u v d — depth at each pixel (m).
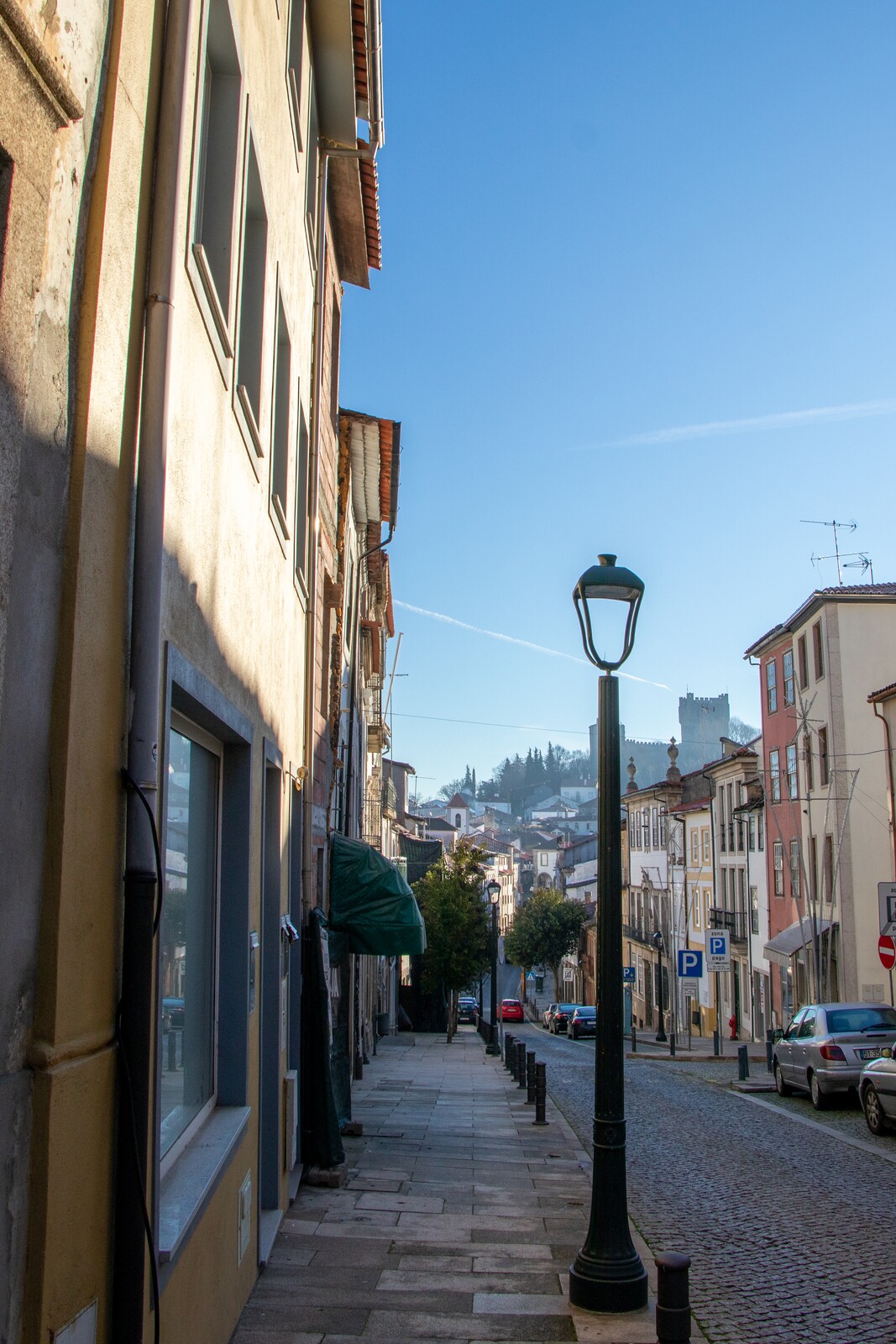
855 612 34.66
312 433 11.05
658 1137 14.70
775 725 40.41
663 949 56.47
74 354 3.31
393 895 12.81
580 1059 31.64
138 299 3.99
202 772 5.94
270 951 8.44
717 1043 32.47
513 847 137.12
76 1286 3.21
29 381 2.94
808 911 36.31
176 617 4.52
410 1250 7.82
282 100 7.98
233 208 5.81
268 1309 6.35
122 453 3.79
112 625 3.67
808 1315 6.82
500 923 115.75
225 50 5.80
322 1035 10.38
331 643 14.49
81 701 3.31
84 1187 3.29
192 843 5.60
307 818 10.63
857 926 32.88
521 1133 13.97
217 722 5.59
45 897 3.10
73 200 3.28
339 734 16.42
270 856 8.49
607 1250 6.64
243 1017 6.28
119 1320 3.56
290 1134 8.98
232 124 5.89
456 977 41.66
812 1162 12.64
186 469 4.66
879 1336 6.44
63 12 3.17
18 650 2.89
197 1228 4.73
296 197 9.12
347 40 10.42
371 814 34.56
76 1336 3.19
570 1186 10.38
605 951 7.08
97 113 3.47
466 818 159.25
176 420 4.42
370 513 22.44
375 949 12.73
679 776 57.69
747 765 44.25
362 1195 9.63
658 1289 5.16
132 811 3.85
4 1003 2.83
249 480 6.56
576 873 89.38
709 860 49.88
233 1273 5.80
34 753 3.03
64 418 3.23
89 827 3.41
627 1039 44.62
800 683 37.44
